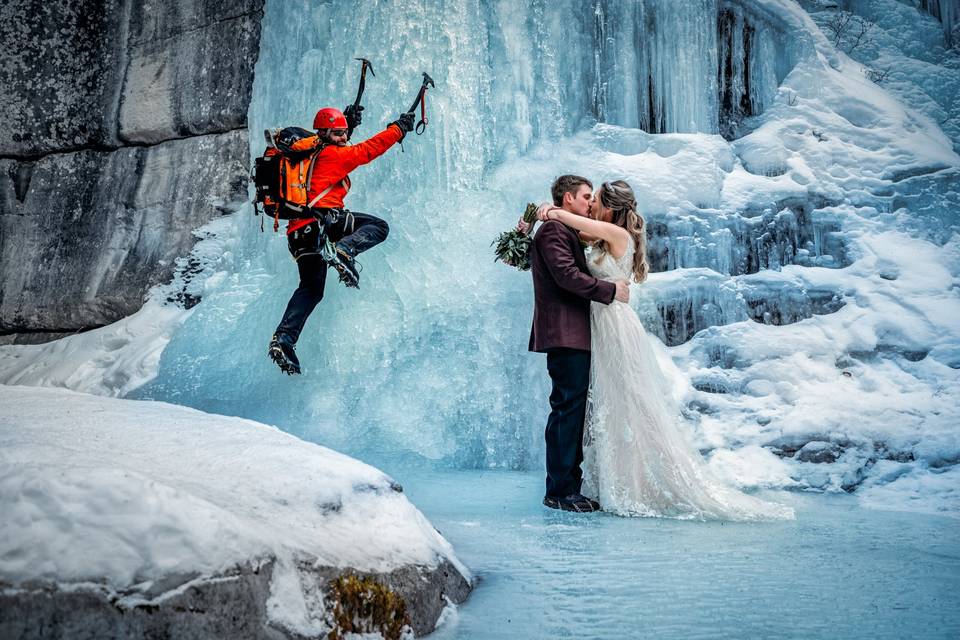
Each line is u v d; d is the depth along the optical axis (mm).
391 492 2615
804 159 7109
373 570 2203
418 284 5969
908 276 6316
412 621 2229
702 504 3904
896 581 2762
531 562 3037
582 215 4320
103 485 1807
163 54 8719
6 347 8359
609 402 4078
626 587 2701
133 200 8578
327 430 5660
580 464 4246
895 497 4379
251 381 6184
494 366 5715
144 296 8039
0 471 1794
